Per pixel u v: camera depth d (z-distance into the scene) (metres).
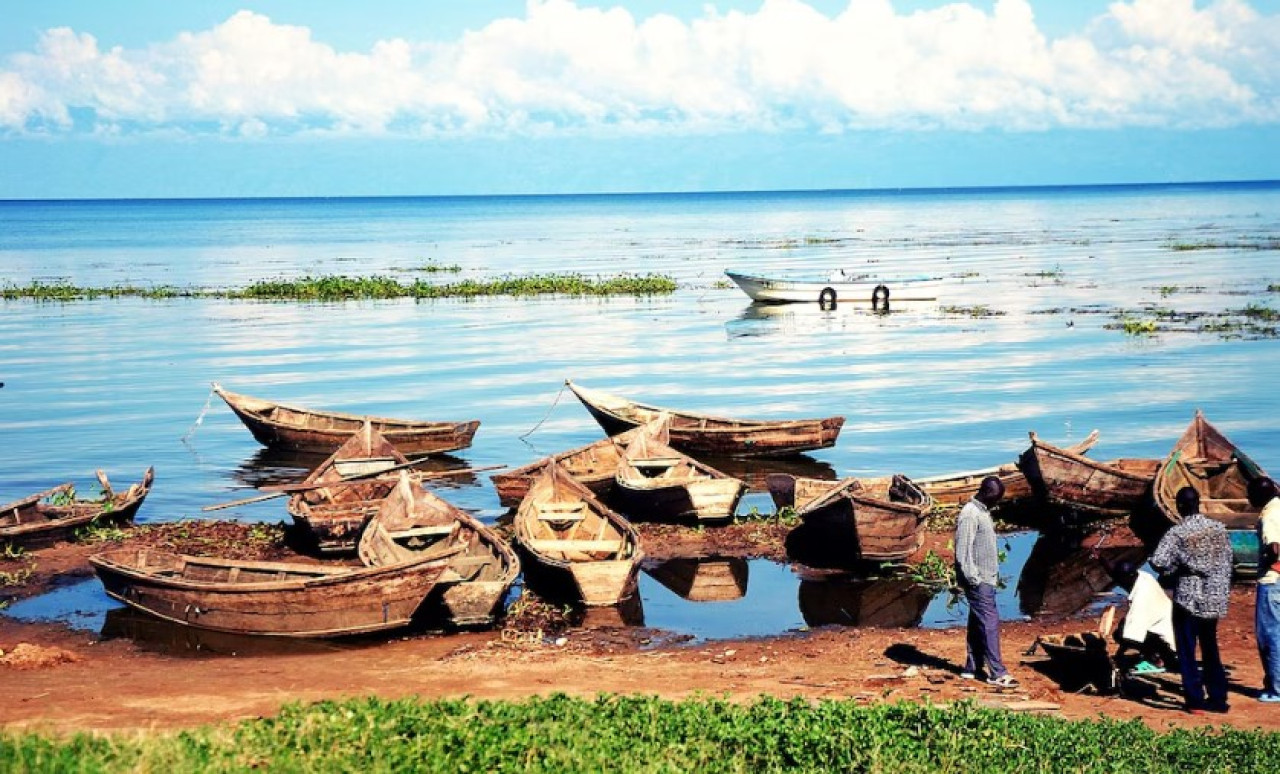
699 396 35.69
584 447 25.17
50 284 76.00
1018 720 11.28
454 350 46.19
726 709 11.41
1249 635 15.27
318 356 44.88
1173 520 18.72
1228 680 13.36
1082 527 21.70
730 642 15.66
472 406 35.06
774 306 59.59
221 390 30.95
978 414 31.83
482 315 58.22
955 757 10.27
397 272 84.69
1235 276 69.31
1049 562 19.88
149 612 16.78
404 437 29.34
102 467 27.77
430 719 10.56
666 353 44.94
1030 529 21.89
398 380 39.41
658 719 10.94
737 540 21.05
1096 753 10.39
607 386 37.66
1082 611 17.31
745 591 18.25
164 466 28.08
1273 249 90.31
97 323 55.72
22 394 37.00
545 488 21.09
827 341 47.62
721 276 77.94
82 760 9.02
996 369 39.16
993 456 27.23
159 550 18.00
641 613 17.12
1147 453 27.00
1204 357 40.19
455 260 98.19
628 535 19.11
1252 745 10.66
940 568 18.39
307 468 28.17
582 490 20.94
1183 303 56.31
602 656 14.95
